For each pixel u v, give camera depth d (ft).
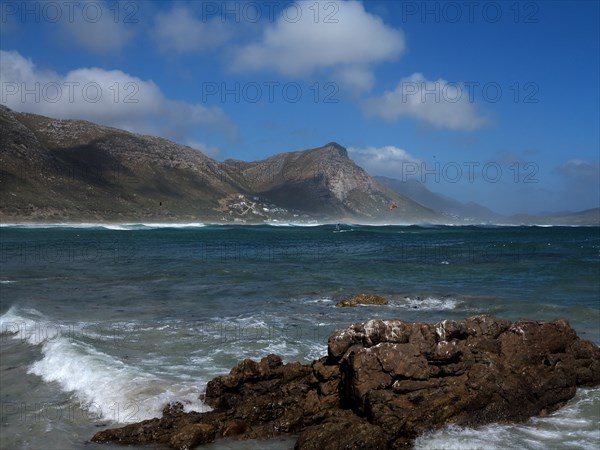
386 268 102.73
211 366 38.27
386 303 63.82
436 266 105.70
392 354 29.25
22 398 33.24
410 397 28.04
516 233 350.43
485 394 28.81
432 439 26.48
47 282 82.43
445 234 323.37
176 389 33.32
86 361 38.27
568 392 31.32
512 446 25.81
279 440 27.53
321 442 25.95
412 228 504.84
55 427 29.12
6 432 28.43
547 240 233.96
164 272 96.22
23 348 43.78
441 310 59.88
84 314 56.90
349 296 69.51
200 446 26.94
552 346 33.32
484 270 98.37
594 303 63.16
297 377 32.81
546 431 27.68
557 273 93.61
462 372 29.81
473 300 65.51
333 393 30.50
